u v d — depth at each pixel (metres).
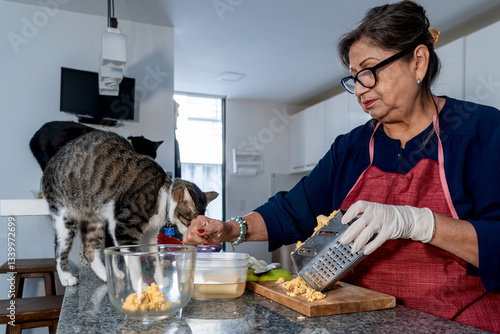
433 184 0.90
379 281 0.91
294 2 2.25
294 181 4.57
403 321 0.65
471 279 0.82
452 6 2.27
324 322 0.65
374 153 1.02
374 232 0.72
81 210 1.55
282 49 2.93
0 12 2.28
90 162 1.58
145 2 2.28
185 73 3.46
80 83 2.20
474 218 0.84
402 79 0.88
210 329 0.61
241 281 0.83
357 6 2.29
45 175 1.60
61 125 2.13
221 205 4.22
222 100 4.30
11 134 2.26
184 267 0.69
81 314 0.73
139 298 0.66
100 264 1.46
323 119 3.82
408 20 0.85
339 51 1.03
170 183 1.72
